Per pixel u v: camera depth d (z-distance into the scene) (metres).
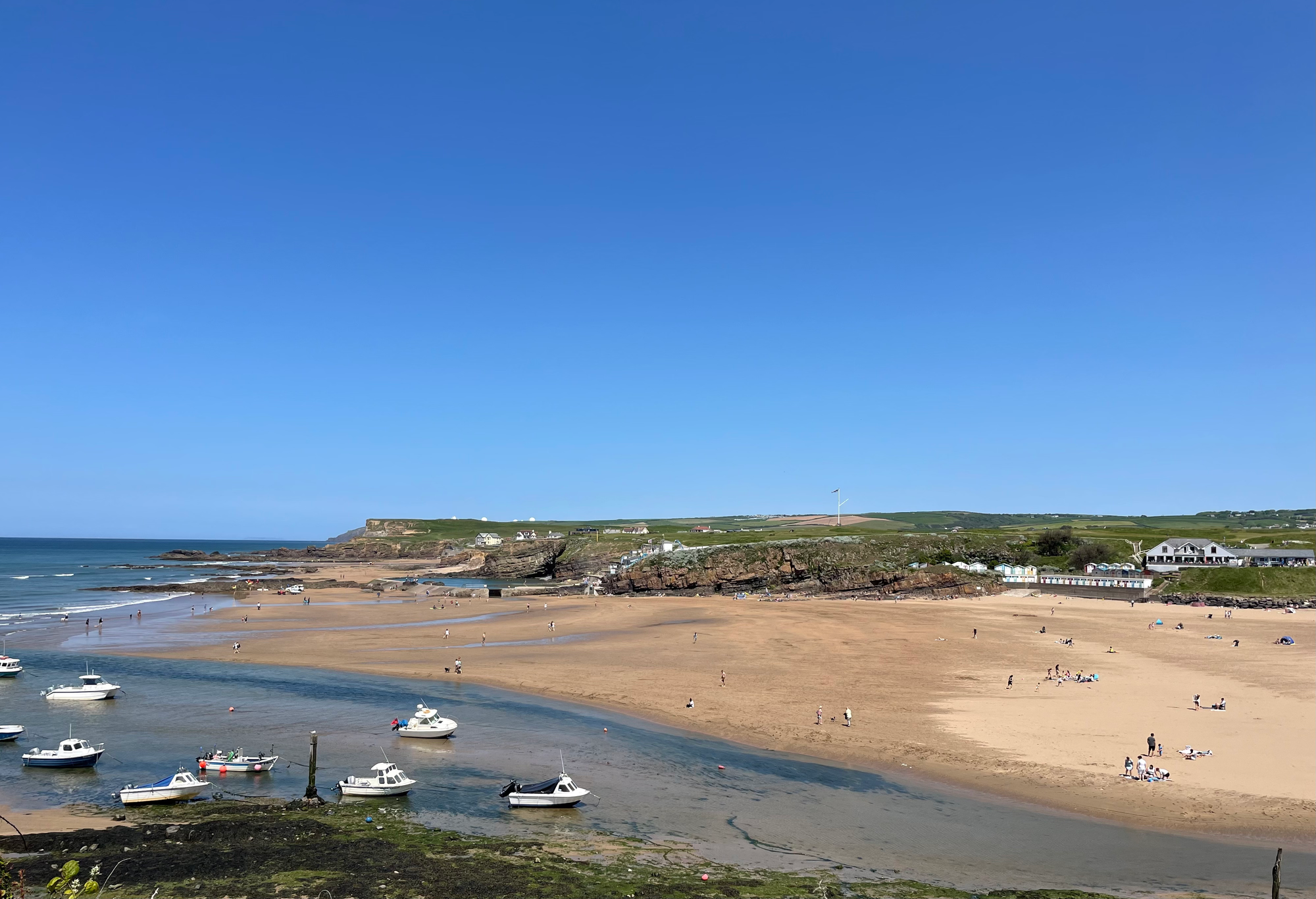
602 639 86.88
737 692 58.66
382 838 31.89
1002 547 165.50
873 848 31.61
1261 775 39.28
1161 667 66.75
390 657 75.38
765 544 161.75
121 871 27.78
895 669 67.31
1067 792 37.75
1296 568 129.00
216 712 53.44
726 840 32.41
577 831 33.31
